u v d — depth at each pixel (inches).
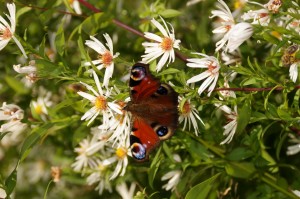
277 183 27.2
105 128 25.0
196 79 24.7
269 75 25.6
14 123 27.0
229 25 25.7
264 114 25.6
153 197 28.8
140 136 24.1
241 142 26.9
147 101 24.4
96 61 25.5
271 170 27.6
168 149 26.6
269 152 29.0
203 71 25.4
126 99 24.9
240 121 24.9
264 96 25.5
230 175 27.2
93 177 28.9
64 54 28.5
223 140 26.7
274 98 27.5
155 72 25.6
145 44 25.5
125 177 28.7
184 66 27.7
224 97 25.2
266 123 27.0
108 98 25.0
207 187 26.0
